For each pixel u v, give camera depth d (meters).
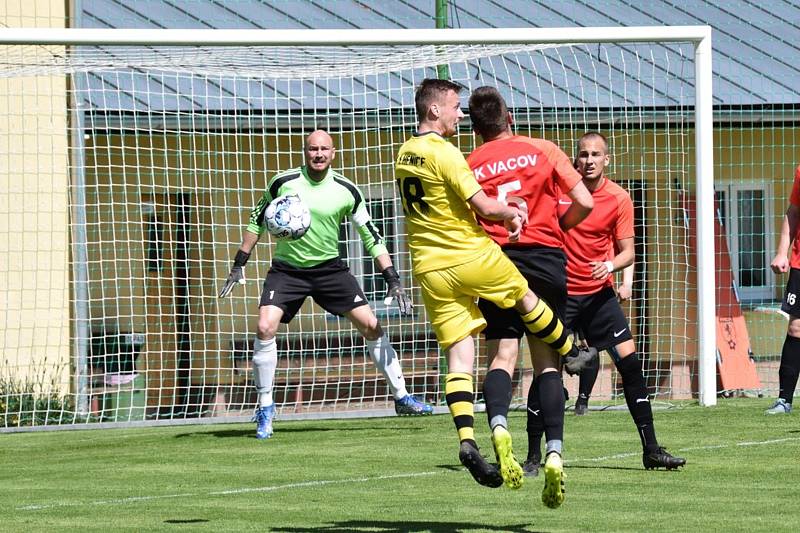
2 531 18.70
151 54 39.25
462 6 50.31
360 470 25.64
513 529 18.02
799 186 33.47
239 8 48.06
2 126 42.12
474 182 18.38
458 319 18.81
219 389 44.12
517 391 41.31
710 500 20.38
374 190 44.19
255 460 27.73
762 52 51.44
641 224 45.34
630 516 18.92
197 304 43.84
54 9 44.59
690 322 45.16
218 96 42.47
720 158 48.97
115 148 42.81
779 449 26.83
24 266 42.50
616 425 32.06
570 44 37.28
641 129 43.22
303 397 43.97
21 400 39.59
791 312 33.81
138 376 43.19
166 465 27.38
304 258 32.56
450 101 19.12
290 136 41.19
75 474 26.33
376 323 34.16
